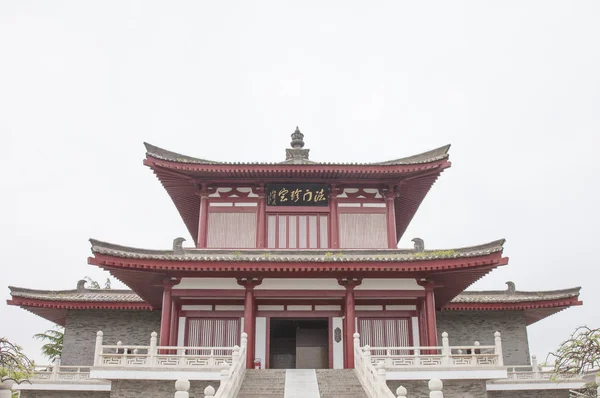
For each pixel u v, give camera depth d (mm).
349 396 23406
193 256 29672
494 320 42406
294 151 38750
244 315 30250
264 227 33938
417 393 26203
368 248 33688
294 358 37625
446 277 31219
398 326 31719
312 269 29156
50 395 35594
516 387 35906
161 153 34656
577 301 40688
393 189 35031
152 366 26078
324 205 34719
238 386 24016
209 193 34812
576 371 25969
